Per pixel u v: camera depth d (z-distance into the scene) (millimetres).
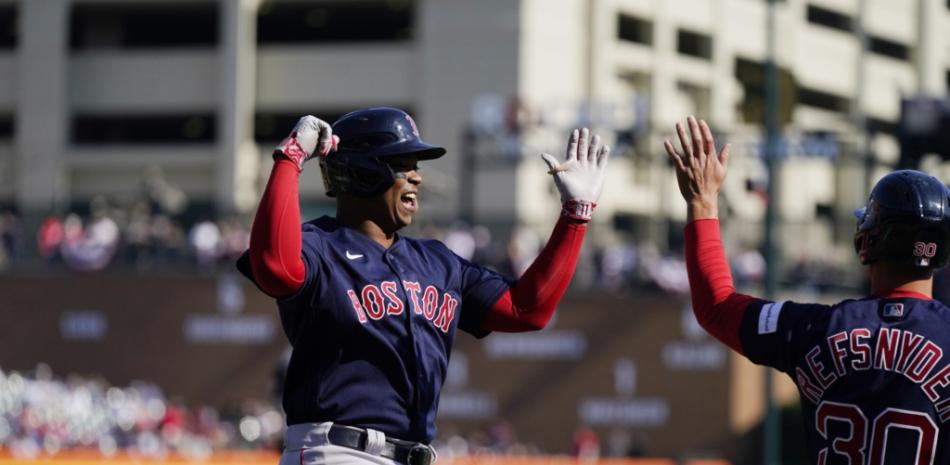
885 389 17094
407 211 20266
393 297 19516
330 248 19578
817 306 17938
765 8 193250
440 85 172250
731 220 119375
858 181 182750
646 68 180750
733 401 109250
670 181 174875
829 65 193500
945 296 55969
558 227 20828
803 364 17578
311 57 177875
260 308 118312
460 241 114500
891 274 17859
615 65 177875
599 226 126438
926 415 16938
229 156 176375
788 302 18156
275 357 117688
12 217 129000
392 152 19812
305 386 19359
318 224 20234
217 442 104625
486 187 161125
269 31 189500
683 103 185625
